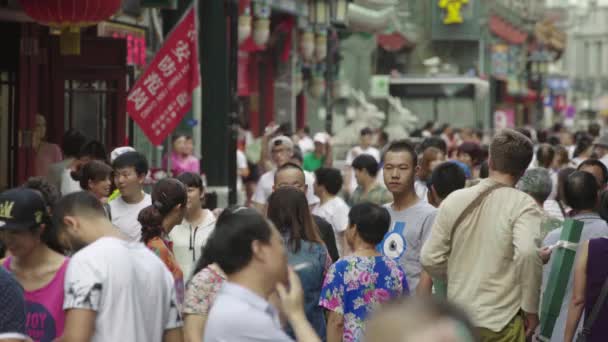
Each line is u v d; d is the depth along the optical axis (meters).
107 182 14.71
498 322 11.09
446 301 4.43
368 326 4.43
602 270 11.67
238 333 7.32
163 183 11.68
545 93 112.75
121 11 28.36
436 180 15.19
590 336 11.72
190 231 14.40
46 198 11.80
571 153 36.34
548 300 12.08
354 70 80.75
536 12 109.56
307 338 7.36
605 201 12.65
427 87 76.75
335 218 18.09
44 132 25.56
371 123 67.88
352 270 11.26
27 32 25.39
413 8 91.50
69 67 25.50
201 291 10.07
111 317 8.77
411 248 13.49
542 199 16.03
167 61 20.70
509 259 11.15
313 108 70.00
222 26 28.92
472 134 45.72
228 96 25.98
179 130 28.97
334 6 37.31
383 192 18.84
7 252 10.48
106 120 25.27
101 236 9.30
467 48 92.50
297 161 23.11
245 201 33.62
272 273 7.59
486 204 11.24
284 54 51.16
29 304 9.23
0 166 25.59
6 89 25.62
